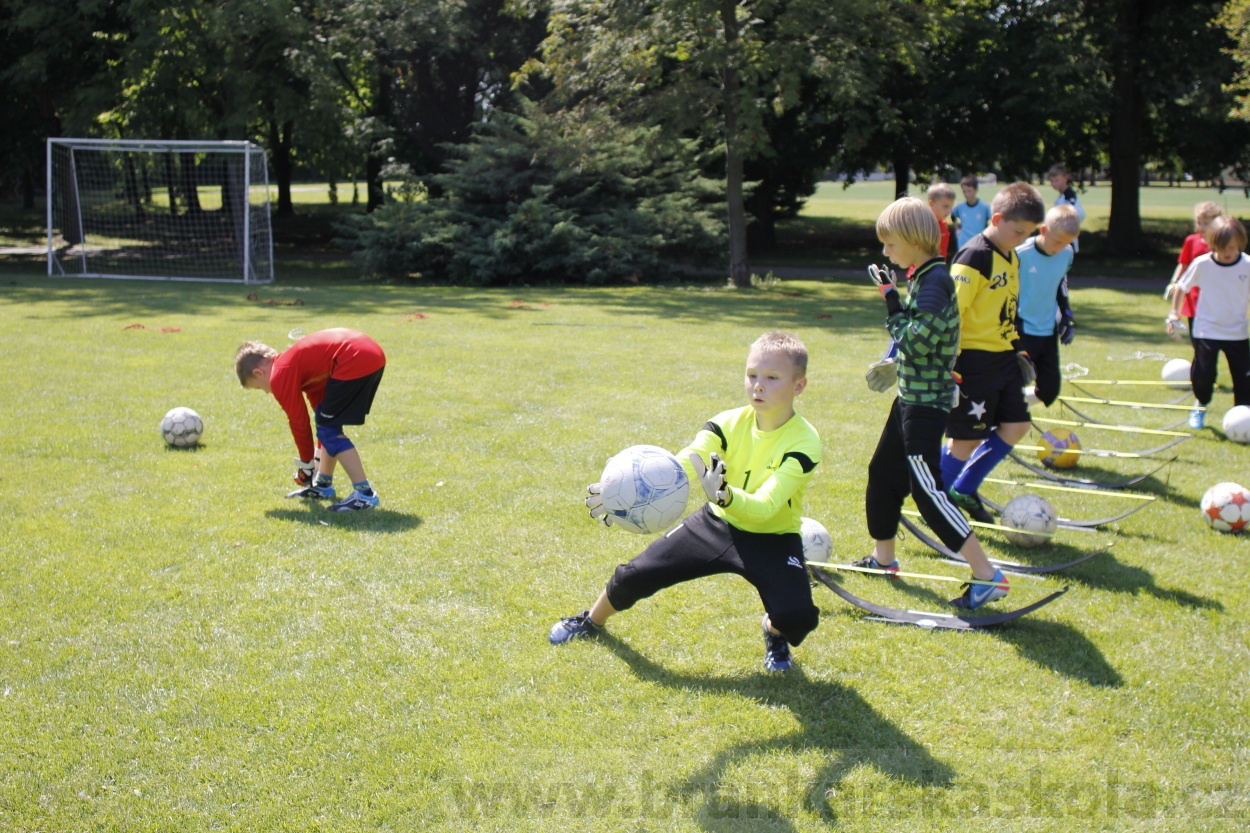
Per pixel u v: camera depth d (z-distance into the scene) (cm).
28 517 542
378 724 340
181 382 914
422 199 2262
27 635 402
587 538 526
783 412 364
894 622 431
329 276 2219
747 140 1928
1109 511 600
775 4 1881
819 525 488
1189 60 2302
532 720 345
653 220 2128
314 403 580
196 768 314
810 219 4259
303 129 2395
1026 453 733
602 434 744
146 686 364
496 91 2780
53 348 1086
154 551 495
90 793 301
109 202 2527
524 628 418
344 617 424
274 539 516
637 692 365
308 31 2233
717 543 367
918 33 1948
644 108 2041
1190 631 425
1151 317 1521
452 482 621
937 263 433
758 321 1435
